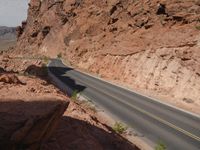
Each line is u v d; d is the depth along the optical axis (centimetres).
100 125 1742
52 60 9388
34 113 888
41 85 1953
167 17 4588
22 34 16288
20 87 1460
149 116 2405
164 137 1884
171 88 3397
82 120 1620
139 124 2166
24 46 14750
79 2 11200
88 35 8212
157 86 3659
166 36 4175
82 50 7412
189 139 1852
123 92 3650
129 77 4406
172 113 2562
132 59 4562
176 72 3422
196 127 2131
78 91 3478
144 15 5222
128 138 1872
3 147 787
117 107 2709
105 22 7512
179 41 3762
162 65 3722
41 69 4472
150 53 4119
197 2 4353
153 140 1834
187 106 2920
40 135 869
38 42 13925
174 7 4594
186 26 4106
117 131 1948
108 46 5997
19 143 819
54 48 12338
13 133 802
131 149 1569
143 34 4862
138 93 3634
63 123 1329
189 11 4316
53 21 13362
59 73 5459
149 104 2941
